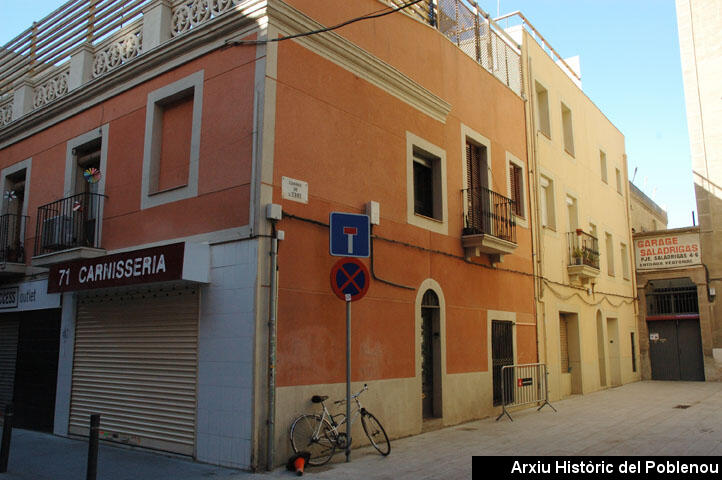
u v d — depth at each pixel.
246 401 7.44
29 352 11.55
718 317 21.77
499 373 13.04
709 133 22.50
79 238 10.47
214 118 8.66
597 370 18.61
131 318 9.38
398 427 9.75
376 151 10.09
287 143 8.34
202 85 8.94
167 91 9.48
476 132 13.31
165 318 8.80
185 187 8.86
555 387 15.52
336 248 7.86
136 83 10.04
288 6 8.47
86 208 10.84
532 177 15.61
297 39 8.73
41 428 10.80
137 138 9.86
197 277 8.02
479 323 12.45
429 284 10.98
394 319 9.97
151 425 8.66
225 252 8.07
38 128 12.27
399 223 10.41
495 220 13.25
